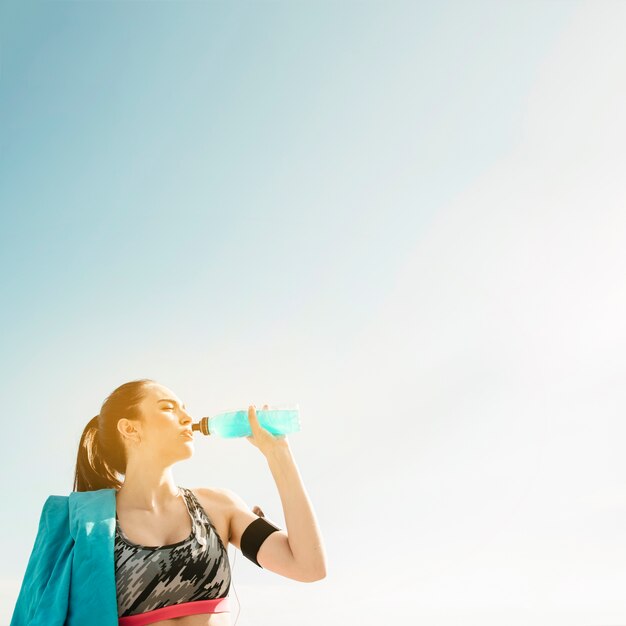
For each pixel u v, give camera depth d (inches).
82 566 36.1
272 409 45.8
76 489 46.3
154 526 39.8
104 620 34.3
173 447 43.0
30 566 38.5
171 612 36.4
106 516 38.9
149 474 41.9
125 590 35.9
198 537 39.6
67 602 34.9
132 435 43.1
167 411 44.1
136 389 44.8
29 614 36.3
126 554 37.0
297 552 39.4
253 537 41.9
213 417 46.4
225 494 44.8
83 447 46.8
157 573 36.8
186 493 43.4
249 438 45.6
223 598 38.8
